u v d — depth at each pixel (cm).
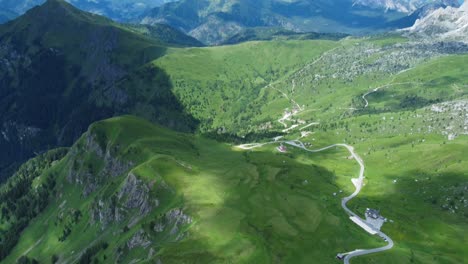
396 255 18450
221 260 16575
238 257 16775
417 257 18800
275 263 16600
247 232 18562
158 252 17512
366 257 17912
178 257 16800
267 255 16975
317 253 17812
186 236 18825
